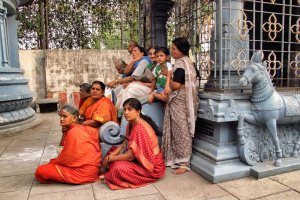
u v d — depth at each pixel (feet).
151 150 10.18
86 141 10.52
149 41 20.53
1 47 20.45
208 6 11.77
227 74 11.19
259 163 11.14
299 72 13.42
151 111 12.78
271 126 10.66
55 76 30.55
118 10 33.58
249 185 9.89
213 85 11.51
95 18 33.53
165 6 18.54
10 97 19.11
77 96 20.62
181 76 11.24
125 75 16.19
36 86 30.58
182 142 11.35
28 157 13.88
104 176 10.45
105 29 33.86
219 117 10.24
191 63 11.60
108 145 11.66
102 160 11.12
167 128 11.76
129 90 13.16
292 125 11.91
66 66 30.83
